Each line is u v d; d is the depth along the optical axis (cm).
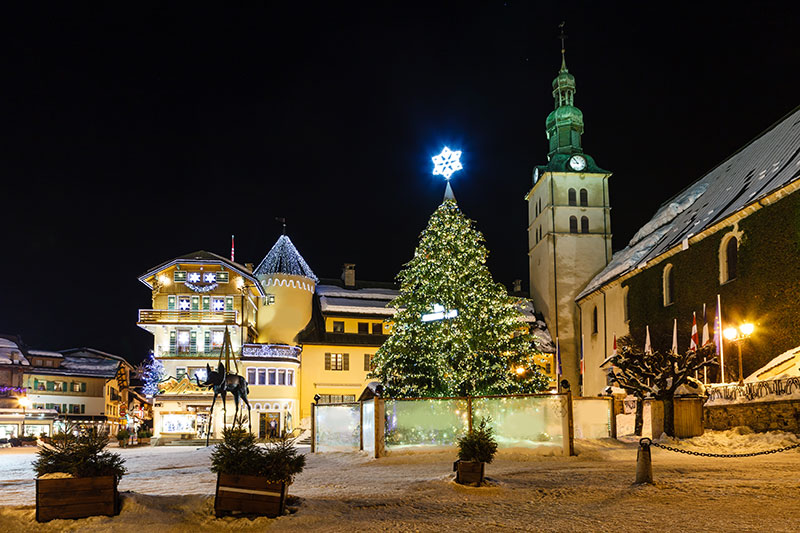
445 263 3647
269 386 5700
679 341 4122
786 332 3167
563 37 7231
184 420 5491
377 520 1111
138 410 9038
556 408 2195
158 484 1694
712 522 1007
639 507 1162
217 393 3794
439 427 2388
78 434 1112
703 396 2698
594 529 994
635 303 4819
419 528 1040
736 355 3481
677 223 4788
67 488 1048
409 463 2214
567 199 6656
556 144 7025
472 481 1459
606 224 6644
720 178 4731
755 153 4331
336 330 6488
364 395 4581
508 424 2292
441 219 3744
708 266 3853
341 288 7112
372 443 2456
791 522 986
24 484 1809
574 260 6544
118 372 8488
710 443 2344
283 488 1105
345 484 1645
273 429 5278
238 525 1054
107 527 1007
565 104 7094
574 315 6431
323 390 6212
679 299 4159
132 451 3897
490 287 3691
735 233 3619
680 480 1441
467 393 3450
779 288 3234
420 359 3525
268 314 6475
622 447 2372
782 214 3241
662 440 2475
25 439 5700
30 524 1026
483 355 3578
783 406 2325
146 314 5666
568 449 2145
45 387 7412
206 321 5666
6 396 6731
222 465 1100
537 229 7006
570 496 1322
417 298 3656
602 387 5481
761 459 1877
